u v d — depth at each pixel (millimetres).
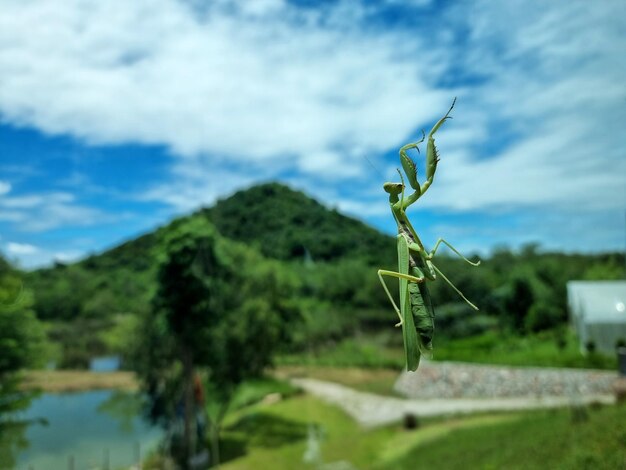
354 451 35219
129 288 84750
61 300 83375
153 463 35344
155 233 36875
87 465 34625
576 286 42812
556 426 23750
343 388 58094
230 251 43625
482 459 21859
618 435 16062
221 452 38375
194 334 36688
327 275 93000
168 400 42219
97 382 60094
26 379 55531
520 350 39594
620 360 28531
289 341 46031
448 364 49312
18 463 34781
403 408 45406
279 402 53844
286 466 33969
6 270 47812
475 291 44250
